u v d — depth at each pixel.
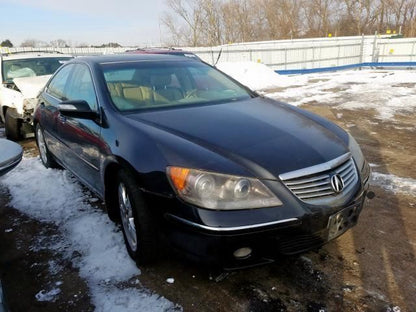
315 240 2.29
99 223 3.37
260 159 2.27
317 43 21.19
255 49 19.62
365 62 22.53
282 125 2.79
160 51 10.60
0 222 3.52
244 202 2.13
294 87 13.29
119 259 2.81
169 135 2.52
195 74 3.84
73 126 3.49
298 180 2.24
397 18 37.78
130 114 2.95
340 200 2.35
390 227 3.16
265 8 39.94
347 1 39.12
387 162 4.85
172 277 2.59
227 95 3.61
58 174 4.70
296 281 2.51
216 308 2.29
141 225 2.45
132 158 2.50
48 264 2.80
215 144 2.41
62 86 4.18
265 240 2.14
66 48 24.81
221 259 2.14
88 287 2.53
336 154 2.49
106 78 3.35
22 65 7.43
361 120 7.35
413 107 8.38
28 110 5.96
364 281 2.48
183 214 2.19
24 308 2.36
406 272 2.56
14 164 2.24
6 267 2.79
